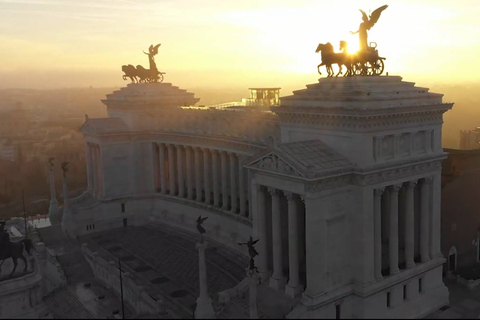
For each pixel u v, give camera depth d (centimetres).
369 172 7300
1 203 19475
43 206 18712
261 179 8119
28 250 10438
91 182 14175
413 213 8288
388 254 8450
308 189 7125
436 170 8412
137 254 11138
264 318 7212
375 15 8012
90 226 12950
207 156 11975
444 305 8600
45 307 9462
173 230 12744
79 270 10538
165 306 8119
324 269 7306
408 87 8162
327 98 7706
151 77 14138
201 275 7350
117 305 8806
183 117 12625
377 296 7600
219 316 7506
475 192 10275
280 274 8062
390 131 7650
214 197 11788
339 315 7544
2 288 9306
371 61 8112
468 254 10219
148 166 13588
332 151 7719
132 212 13538
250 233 10381
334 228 7412
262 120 10138
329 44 8219
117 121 13538
